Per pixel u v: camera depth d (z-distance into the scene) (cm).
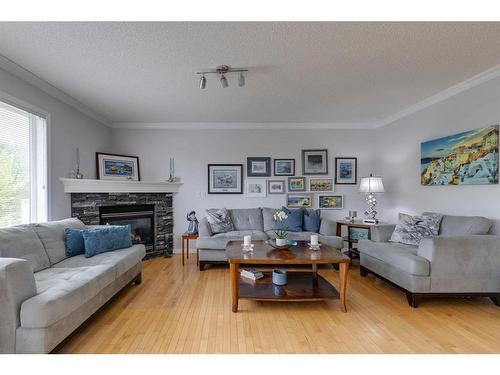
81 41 209
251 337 197
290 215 427
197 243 371
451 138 316
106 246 286
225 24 186
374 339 195
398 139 420
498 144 264
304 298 236
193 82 293
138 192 423
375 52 228
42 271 226
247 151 477
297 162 480
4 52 226
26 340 156
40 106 293
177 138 472
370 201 433
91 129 401
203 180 473
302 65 252
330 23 185
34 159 293
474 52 228
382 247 299
